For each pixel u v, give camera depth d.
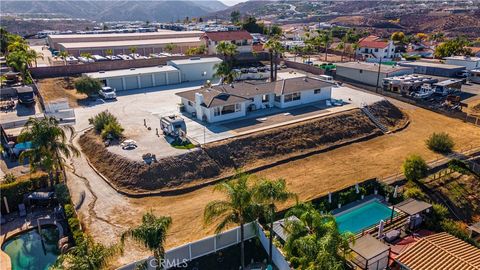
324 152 46.28
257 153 43.34
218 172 39.53
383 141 50.28
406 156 45.34
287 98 57.34
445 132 53.62
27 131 32.59
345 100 61.59
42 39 150.75
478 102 65.19
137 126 48.94
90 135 46.19
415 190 35.91
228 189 23.22
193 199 34.72
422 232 30.92
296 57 109.38
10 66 78.69
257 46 108.81
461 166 41.81
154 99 63.38
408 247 26.66
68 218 29.45
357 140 50.09
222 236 26.97
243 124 49.38
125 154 39.50
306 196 35.31
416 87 70.19
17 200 32.91
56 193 32.81
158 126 48.88
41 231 30.28
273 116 52.88
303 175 40.03
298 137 47.19
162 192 35.47
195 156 39.84
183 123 45.16
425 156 45.34
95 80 63.81
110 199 34.00
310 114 53.66
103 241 27.77
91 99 63.31
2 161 40.66
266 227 29.16
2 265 26.03
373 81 75.19
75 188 35.47
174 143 42.50
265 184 23.94
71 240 27.86
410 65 86.69
